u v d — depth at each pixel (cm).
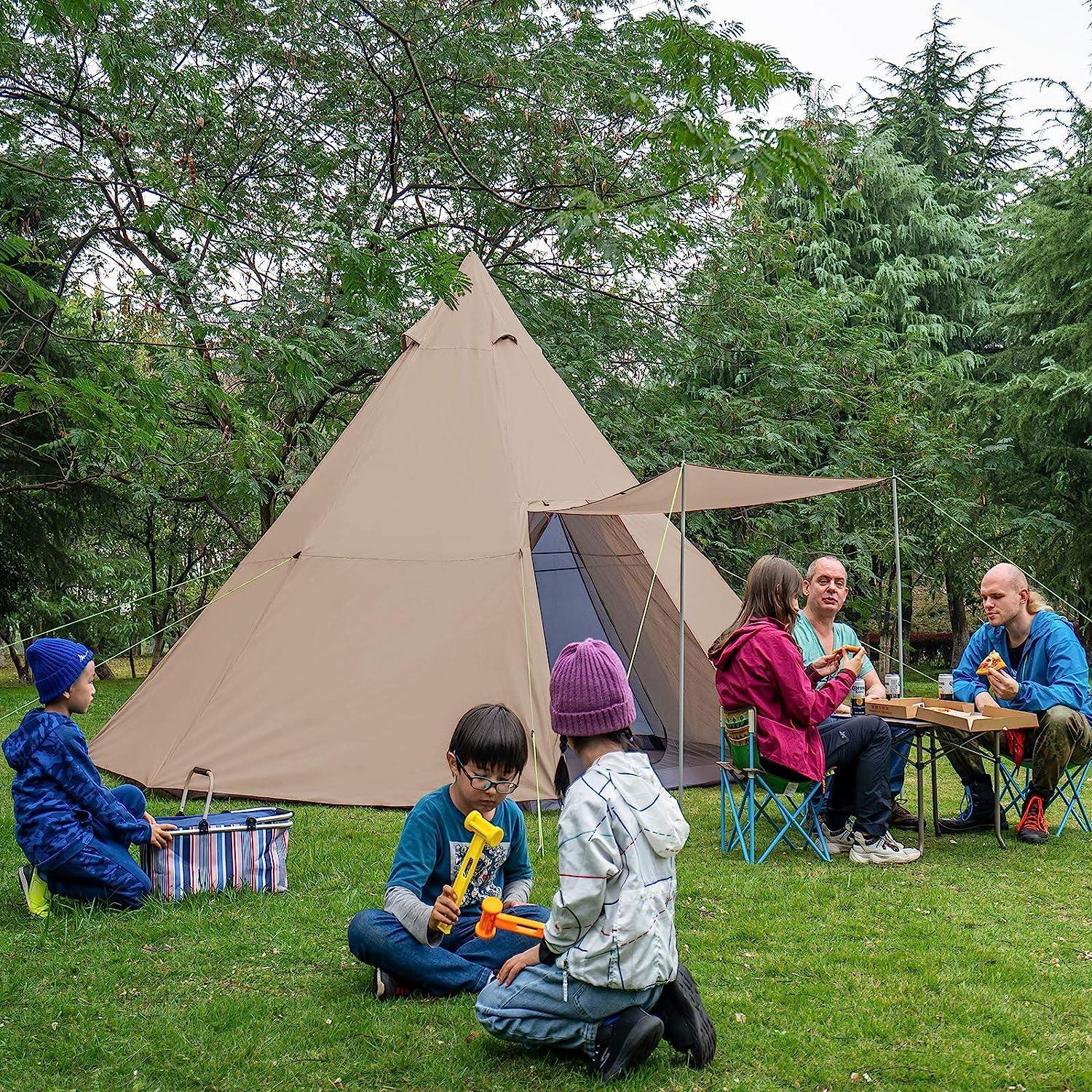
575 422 768
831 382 1316
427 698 620
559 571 766
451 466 686
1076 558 1332
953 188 2031
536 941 331
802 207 1719
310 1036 299
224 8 1116
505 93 1127
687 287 1248
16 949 371
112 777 667
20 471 1264
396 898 314
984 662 534
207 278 981
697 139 484
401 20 1117
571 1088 266
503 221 1165
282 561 686
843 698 486
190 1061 287
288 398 1033
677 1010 277
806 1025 309
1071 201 1327
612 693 269
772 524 1243
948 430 1323
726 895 440
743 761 497
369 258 532
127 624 1791
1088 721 520
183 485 1330
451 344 737
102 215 1025
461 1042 294
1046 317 1391
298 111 1177
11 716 1079
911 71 2239
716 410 1286
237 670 641
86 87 918
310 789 602
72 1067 285
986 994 330
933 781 546
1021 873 472
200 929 392
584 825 256
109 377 567
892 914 414
